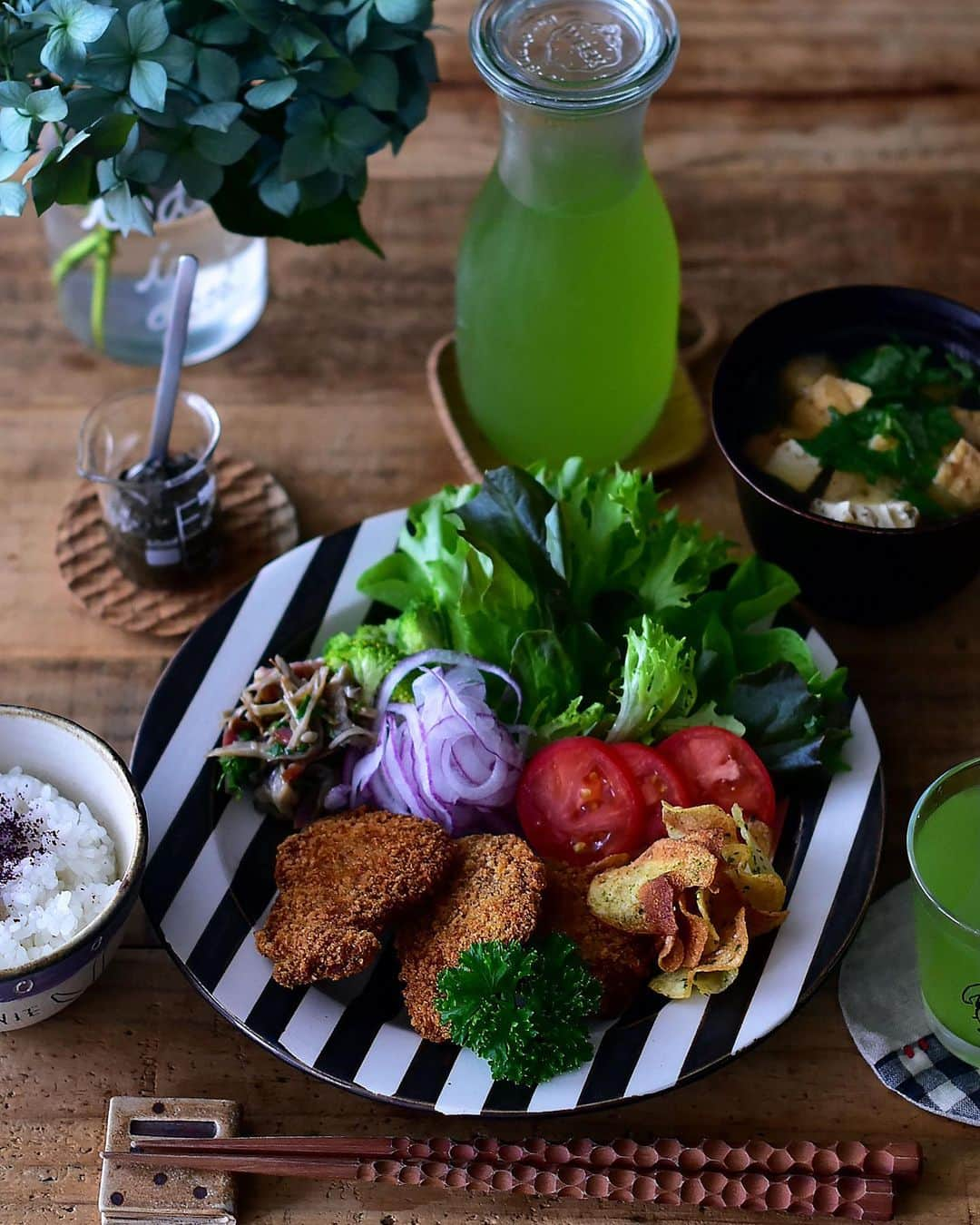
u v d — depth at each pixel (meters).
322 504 1.01
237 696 0.93
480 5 0.93
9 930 0.85
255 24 0.87
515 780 0.90
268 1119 0.86
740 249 1.09
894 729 0.95
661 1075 0.84
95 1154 0.85
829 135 1.13
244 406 1.04
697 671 0.92
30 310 1.07
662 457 1.01
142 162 0.87
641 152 0.95
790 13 1.17
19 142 0.84
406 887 0.86
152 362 1.05
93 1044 0.88
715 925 0.86
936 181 1.11
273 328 1.07
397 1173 0.84
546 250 0.95
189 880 0.88
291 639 0.94
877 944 0.89
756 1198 0.83
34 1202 0.84
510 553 0.91
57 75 0.85
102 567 0.99
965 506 0.95
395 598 0.95
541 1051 0.83
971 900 0.86
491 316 0.97
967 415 0.96
